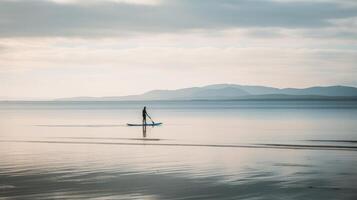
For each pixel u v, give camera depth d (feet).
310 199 55.16
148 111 501.97
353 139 132.98
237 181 67.05
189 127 197.67
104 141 132.26
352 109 479.82
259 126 200.75
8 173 74.84
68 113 438.40
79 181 67.41
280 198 55.72
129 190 60.90
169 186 63.46
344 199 55.11
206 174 73.36
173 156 96.73
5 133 165.68
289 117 292.40
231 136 146.92
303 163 85.15
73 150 109.40
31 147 117.08
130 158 93.76
